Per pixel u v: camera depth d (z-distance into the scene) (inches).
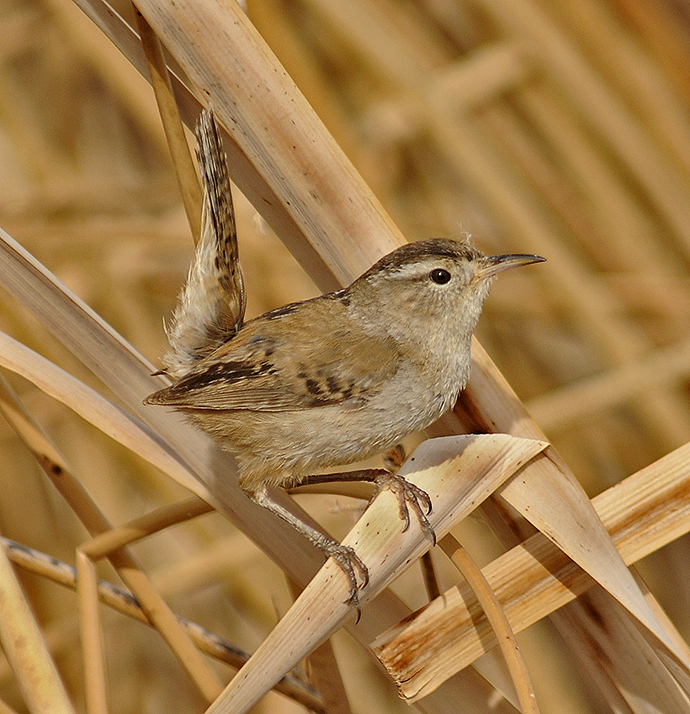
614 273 395.9
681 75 373.1
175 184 443.2
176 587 358.0
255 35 215.9
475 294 262.2
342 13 389.4
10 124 442.3
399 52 393.4
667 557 394.3
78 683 353.1
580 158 392.2
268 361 251.1
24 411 246.5
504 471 209.8
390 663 213.0
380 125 400.5
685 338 385.4
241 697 190.2
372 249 226.7
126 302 417.7
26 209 427.5
